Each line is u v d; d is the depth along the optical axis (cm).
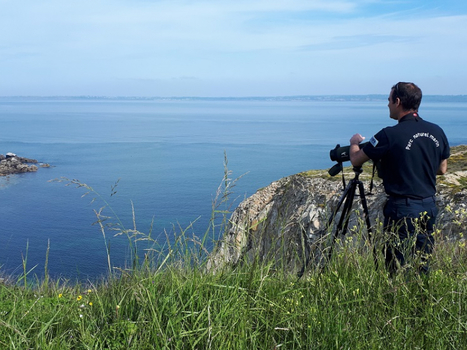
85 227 8062
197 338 336
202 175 14162
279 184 895
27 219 8925
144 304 362
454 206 626
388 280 400
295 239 709
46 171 15438
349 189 507
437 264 423
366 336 336
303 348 331
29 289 496
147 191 11412
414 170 458
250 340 341
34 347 325
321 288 403
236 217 897
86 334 342
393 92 487
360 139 505
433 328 329
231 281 411
